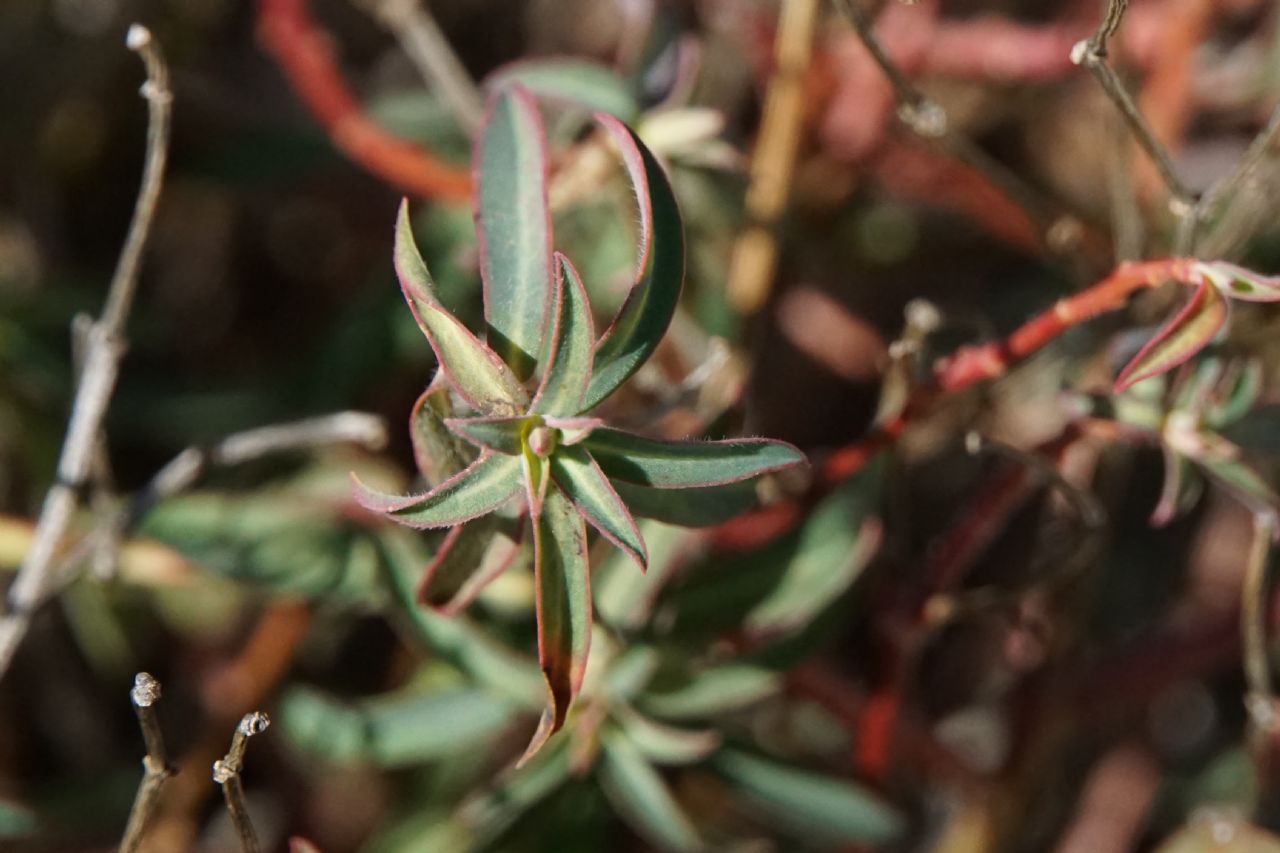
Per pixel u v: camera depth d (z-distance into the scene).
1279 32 0.50
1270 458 0.38
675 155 0.41
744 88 0.51
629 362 0.32
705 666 0.39
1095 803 0.52
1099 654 0.47
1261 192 0.40
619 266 0.45
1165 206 0.44
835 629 0.40
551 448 0.31
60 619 0.49
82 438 0.40
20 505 0.49
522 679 0.39
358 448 0.47
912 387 0.38
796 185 0.47
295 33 0.44
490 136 0.33
